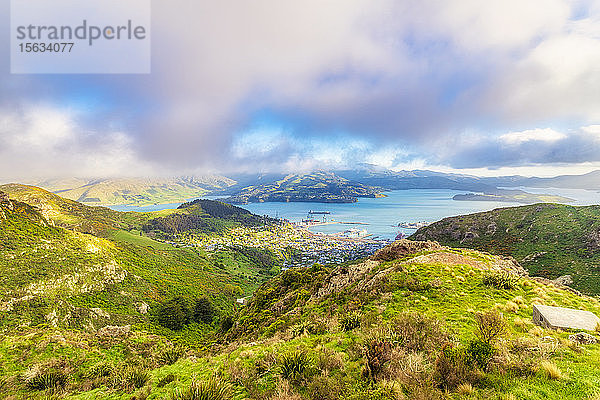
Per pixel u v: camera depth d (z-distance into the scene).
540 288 20.39
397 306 18.80
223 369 13.30
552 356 9.46
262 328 29.38
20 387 17.20
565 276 74.69
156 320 75.00
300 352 11.91
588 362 8.80
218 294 119.69
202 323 80.19
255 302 54.09
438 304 18.34
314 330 17.38
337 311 21.88
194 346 38.59
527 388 7.70
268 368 11.91
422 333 12.62
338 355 11.88
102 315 65.38
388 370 9.58
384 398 8.19
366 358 10.48
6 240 78.88
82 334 34.44
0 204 93.31
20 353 24.03
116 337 33.59
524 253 95.56
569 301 18.31
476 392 7.80
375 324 15.59
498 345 10.30
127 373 14.25
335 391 9.10
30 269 71.12
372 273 31.30
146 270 115.38
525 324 14.09
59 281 72.19
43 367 20.25
